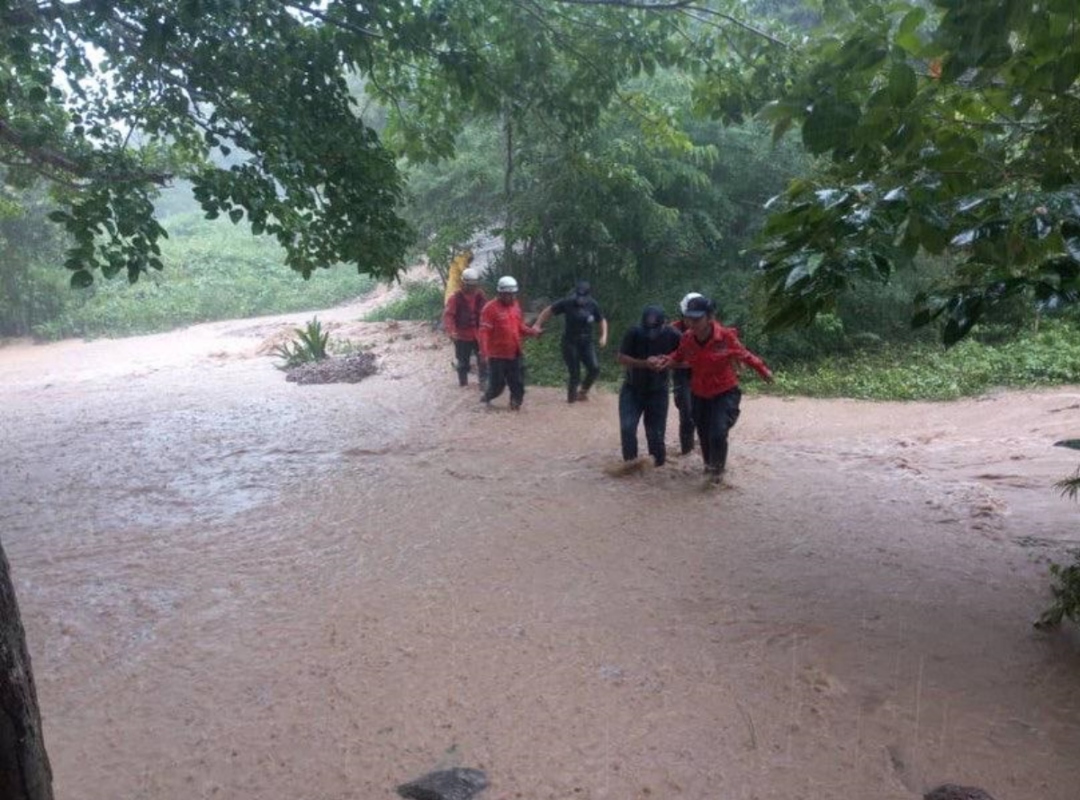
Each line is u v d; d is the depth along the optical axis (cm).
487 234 1919
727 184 1672
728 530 722
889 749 407
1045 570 618
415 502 831
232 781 403
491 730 435
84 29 730
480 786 388
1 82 800
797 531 715
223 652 533
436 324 1994
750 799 375
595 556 673
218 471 985
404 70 1073
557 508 795
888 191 371
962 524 719
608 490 845
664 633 536
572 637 534
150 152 968
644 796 379
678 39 1115
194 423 1261
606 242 1608
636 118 1288
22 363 2330
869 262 368
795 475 882
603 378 1468
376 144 909
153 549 730
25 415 1416
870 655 500
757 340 1432
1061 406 1102
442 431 1136
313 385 1522
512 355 1228
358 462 997
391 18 889
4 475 1012
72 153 834
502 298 1216
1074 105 400
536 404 1289
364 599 605
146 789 399
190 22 761
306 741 432
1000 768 391
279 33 851
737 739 420
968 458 922
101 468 1025
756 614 560
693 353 826
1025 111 417
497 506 808
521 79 1066
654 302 1605
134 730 448
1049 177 392
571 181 1562
